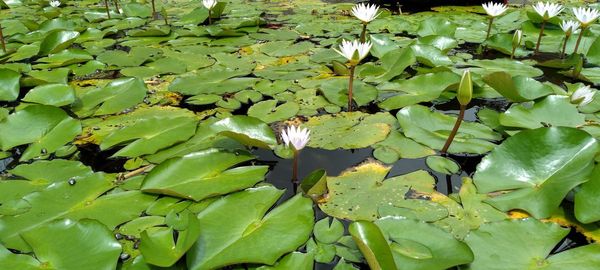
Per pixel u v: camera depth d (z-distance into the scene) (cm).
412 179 160
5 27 348
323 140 183
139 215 148
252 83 231
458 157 172
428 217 146
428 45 249
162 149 178
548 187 148
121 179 164
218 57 271
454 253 130
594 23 333
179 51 283
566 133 156
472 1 416
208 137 183
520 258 132
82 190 157
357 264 134
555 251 137
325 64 257
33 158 176
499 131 185
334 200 154
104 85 234
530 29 312
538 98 192
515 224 139
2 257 131
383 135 183
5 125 187
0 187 159
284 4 433
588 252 131
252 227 141
